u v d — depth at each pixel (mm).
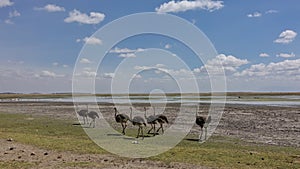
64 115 42031
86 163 15883
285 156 17750
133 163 16031
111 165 15602
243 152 18844
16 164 15500
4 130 27953
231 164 15844
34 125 31781
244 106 57625
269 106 57719
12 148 18641
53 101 83312
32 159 16500
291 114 42625
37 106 61438
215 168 15133
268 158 17188
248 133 27234
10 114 44125
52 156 17172
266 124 32844
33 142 20766
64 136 24641
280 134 26781
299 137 25391
